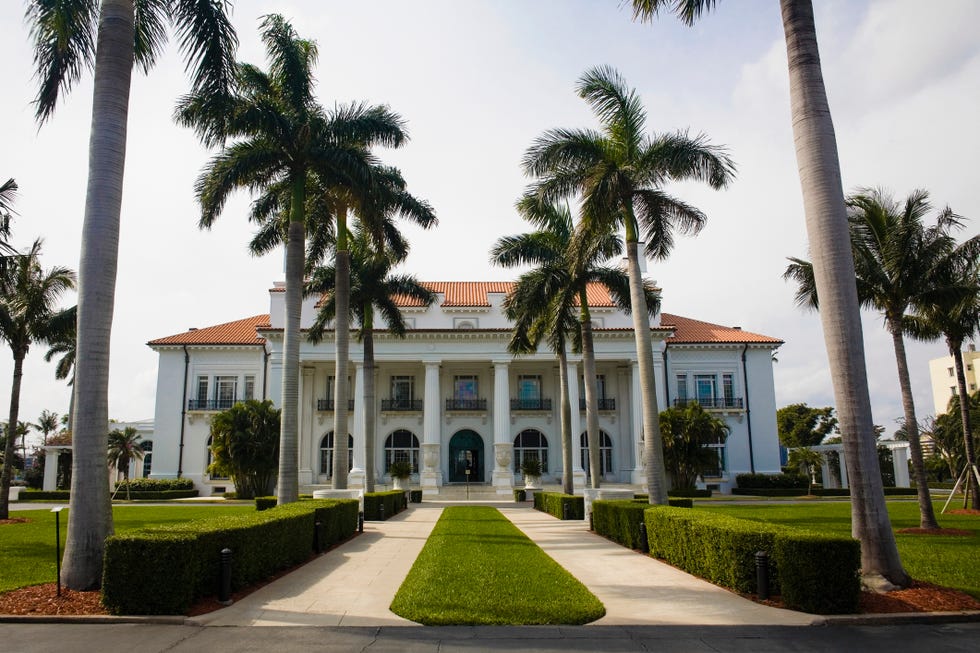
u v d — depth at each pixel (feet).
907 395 58.59
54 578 31.48
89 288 30.55
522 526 62.80
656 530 39.63
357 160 56.95
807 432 211.82
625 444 133.69
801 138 31.96
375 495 70.18
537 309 72.64
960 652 19.65
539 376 138.62
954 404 128.77
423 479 118.73
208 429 129.80
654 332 129.18
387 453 133.28
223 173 55.77
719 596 27.63
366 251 83.35
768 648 20.04
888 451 172.24
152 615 23.89
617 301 74.95
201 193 56.13
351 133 59.88
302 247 56.59
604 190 51.70
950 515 71.97
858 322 30.14
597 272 72.08
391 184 67.92
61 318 73.92
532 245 74.59
